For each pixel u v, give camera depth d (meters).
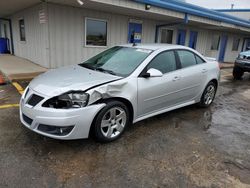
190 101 5.08
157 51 4.26
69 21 9.45
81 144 3.44
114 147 3.42
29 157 3.05
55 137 3.05
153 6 9.88
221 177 2.86
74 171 2.81
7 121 4.11
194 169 2.99
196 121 4.68
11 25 14.74
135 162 3.07
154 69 3.87
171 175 2.84
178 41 14.82
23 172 2.75
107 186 2.59
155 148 3.46
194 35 15.88
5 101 5.25
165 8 10.39
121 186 2.60
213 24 13.98
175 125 4.39
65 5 9.15
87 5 8.92
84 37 10.09
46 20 8.87
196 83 5.01
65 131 3.06
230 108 5.80
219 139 3.91
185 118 4.82
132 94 3.66
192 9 12.23
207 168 3.03
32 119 3.12
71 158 3.08
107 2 8.24
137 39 12.20
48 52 9.21
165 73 4.28
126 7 8.90
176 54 4.61
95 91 3.19
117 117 3.57
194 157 3.28
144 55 4.16
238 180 2.82
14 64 10.27
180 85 4.57
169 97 4.40
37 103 3.12
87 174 2.77
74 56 9.99
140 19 11.99
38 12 9.56
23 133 3.68
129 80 3.63
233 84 9.46
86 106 3.12
